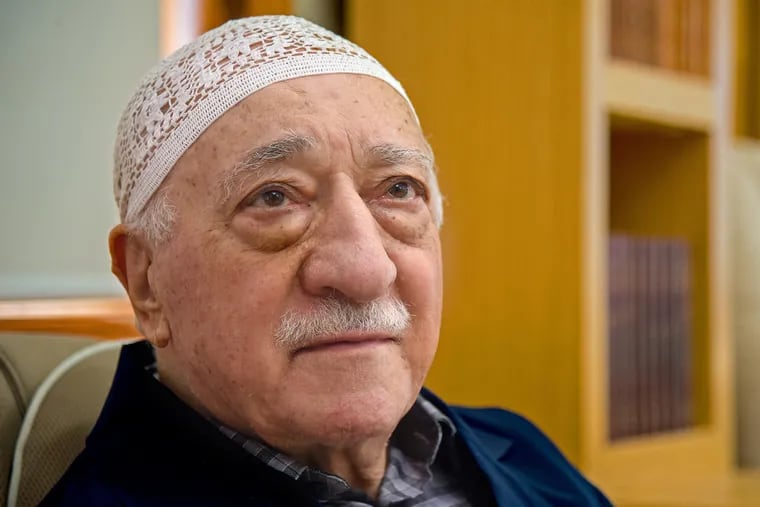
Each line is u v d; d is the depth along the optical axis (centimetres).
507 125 169
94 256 181
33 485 102
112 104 182
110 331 148
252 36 95
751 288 205
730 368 194
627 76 168
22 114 175
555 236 163
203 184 90
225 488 92
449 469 112
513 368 168
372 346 89
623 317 173
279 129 89
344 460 100
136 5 183
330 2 201
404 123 97
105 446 95
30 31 175
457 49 177
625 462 167
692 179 189
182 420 95
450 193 176
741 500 160
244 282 88
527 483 118
